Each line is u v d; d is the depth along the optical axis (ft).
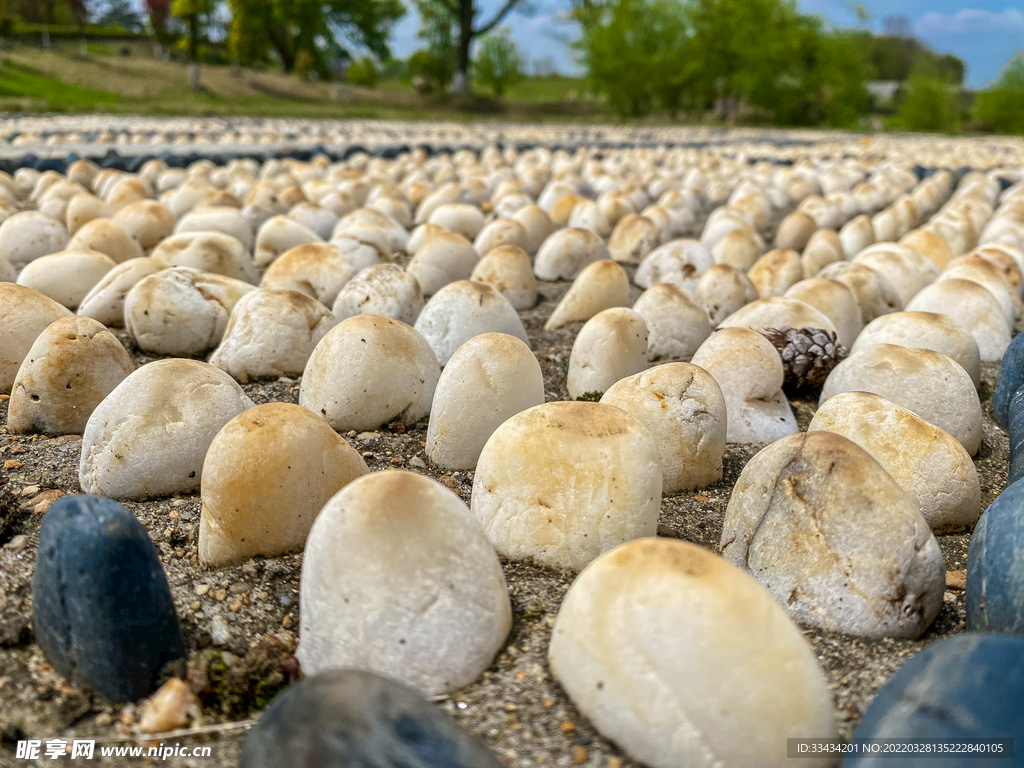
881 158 4.37
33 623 0.58
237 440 0.67
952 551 0.76
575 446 0.66
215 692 0.55
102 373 0.92
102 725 0.51
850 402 0.83
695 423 0.84
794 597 0.62
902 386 0.94
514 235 1.79
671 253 1.67
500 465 0.68
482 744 0.44
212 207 1.88
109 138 3.73
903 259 1.57
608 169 3.49
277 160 3.29
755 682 0.45
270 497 0.66
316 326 1.09
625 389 0.86
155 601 0.54
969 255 1.52
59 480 0.81
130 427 0.77
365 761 0.41
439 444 0.86
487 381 0.85
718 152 4.77
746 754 0.45
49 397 0.90
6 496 0.71
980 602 0.59
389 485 0.54
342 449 0.71
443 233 1.58
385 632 0.52
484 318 1.10
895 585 0.60
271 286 1.35
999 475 0.92
